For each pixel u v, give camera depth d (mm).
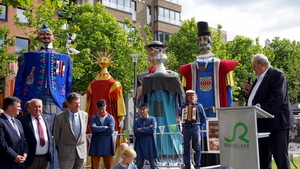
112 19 25938
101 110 8422
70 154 6559
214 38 27891
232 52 31641
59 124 6633
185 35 29578
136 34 27047
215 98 10102
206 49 10688
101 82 11344
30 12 20188
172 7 39625
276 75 6113
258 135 5125
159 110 9461
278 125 5914
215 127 8961
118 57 24438
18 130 6152
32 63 9430
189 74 10531
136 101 10562
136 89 10742
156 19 38500
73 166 6730
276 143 5965
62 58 9766
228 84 10141
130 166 6262
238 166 5188
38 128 6570
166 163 9016
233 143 5254
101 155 8289
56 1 9766
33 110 6535
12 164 5910
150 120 8109
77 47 23922
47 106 9156
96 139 8305
